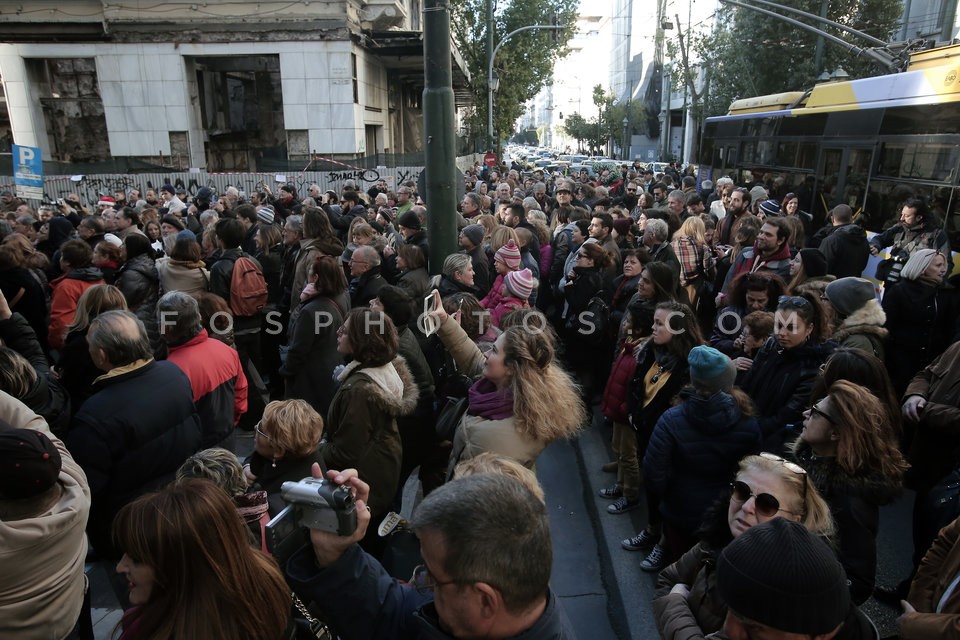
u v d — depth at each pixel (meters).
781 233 5.29
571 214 7.75
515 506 1.43
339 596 1.65
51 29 19.08
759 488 2.11
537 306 7.27
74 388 4.29
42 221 10.40
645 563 3.95
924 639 2.09
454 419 3.66
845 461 2.48
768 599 1.45
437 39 4.71
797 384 3.52
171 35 19.31
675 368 3.92
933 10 25.58
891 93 8.95
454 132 4.97
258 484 2.95
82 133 21.62
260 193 12.17
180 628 1.57
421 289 5.30
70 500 2.26
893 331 5.05
